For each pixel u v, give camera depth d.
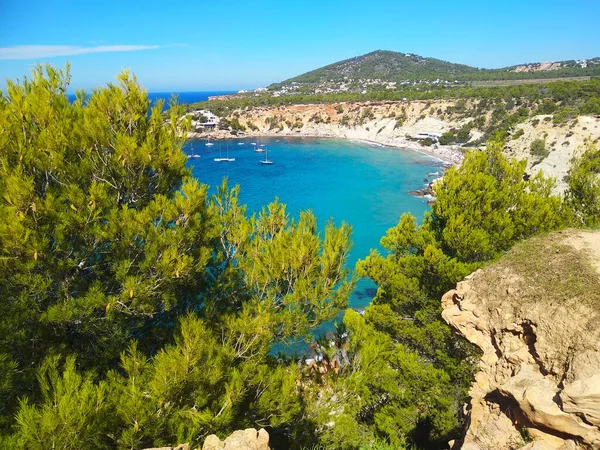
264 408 9.12
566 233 11.46
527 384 8.13
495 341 10.06
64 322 7.42
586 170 16.45
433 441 13.37
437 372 13.71
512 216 15.73
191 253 8.87
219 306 10.15
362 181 89.81
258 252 11.00
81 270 8.45
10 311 6.71
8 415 6.13
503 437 8.06
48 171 8.02
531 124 83.19
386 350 14.66
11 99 8.25
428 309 14.76
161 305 9.41
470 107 137.00
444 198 16.80
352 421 11.52
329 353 12.52
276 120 169.75
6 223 6.71
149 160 8.52
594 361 7.27
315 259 10.67
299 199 75.00
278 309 10.80
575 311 8.38
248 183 86.31
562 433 7.04
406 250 17.53
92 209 7.68
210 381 7.83
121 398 6.75
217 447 6.98
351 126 160.12
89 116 8.44
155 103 9.32
